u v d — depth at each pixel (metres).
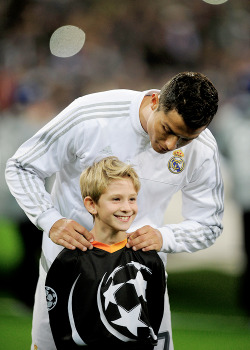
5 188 17.78
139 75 38.25
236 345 14.87
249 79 20.42
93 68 37.03
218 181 9.95
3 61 36.78
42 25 39.09
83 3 40.94
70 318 8.77
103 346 8.72
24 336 15.10
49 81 29.53
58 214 9.27
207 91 8.28
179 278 20.86
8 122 18.70
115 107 9.36
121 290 8.75
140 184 9.25
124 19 40.62
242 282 17.39
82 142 9.36
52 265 8.84
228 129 17.42
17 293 17.47
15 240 25.70
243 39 42.22
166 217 22.95
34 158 9.47
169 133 8.45
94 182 8.83
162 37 40.62
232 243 24.88
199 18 42.16
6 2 39.19
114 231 8.94
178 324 16.34
